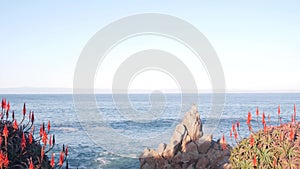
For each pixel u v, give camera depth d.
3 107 5.09
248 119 7.31
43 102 131.00
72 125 46.03
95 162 24.08
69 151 27.92
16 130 5.05
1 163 4.05
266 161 6.51
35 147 4.94
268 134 6.94
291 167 6.13
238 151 7.30
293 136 6.48
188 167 16.62
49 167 4.75
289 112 70.69
